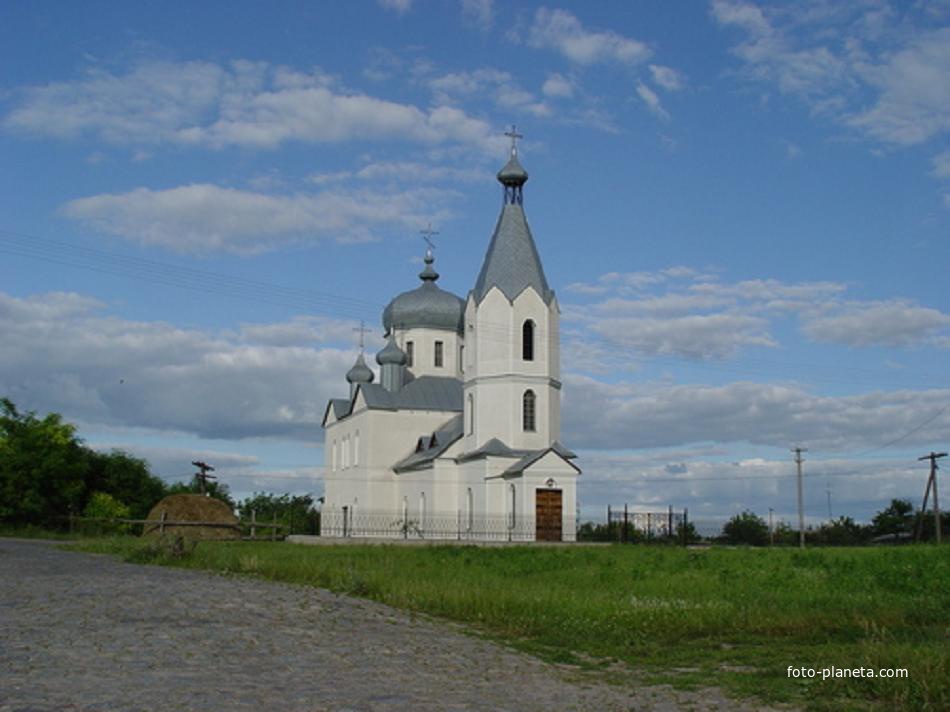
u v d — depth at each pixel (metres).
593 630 21.05
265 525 60.22
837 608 23.75
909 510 103.00
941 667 15.55
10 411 69.38
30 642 15.80
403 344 92.06
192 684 13.27
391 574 29.64
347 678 14.49
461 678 15.27
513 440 71.44
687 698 14.72
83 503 72.38
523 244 74.31
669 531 67.25
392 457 85.31
